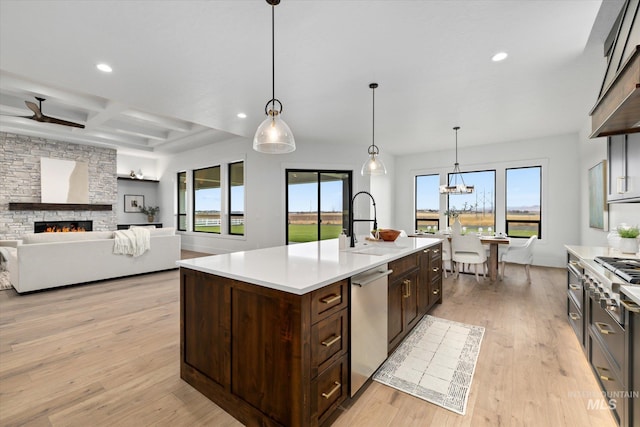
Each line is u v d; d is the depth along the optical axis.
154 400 1.76
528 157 5.86
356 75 3.08
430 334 2.67
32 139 6.64
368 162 3.62
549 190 5.66
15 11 2.08
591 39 2.43
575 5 2.00
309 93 3.57
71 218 7.20
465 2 1.99
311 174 6.56
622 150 2.19
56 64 2.88
